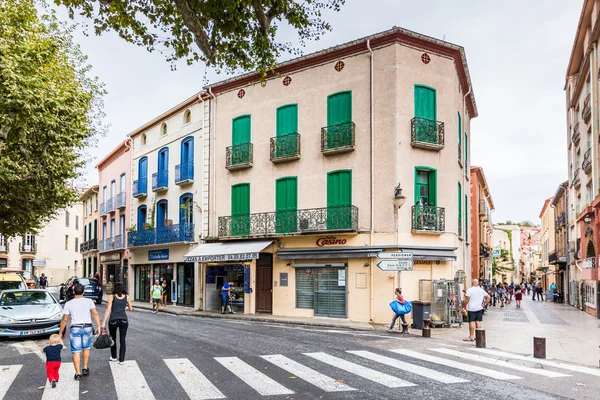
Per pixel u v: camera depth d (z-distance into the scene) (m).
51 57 16.64
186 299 25.83
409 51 19.00
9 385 7.91
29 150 17.44
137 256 31.41
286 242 20.91
